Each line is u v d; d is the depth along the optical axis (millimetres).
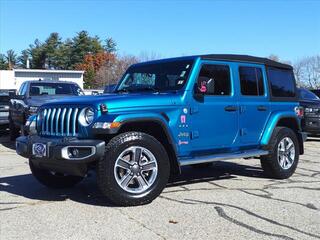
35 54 103125
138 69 7887
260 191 7289
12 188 7480
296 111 8742
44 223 5508
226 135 7465
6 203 6461
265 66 8289
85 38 96500
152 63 7711
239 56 7875
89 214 5863
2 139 15625
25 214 5891
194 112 6969
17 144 6883
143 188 6277
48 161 6289
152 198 6320
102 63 87688
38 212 5980
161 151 6395
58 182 7328
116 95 6633
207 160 7086
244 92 7824
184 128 6855
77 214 5871
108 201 6512
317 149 13070
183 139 6852
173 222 5566
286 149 8422
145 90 7465
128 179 6156
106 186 6027
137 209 6098
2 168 9445
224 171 9125
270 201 6645
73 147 5977
